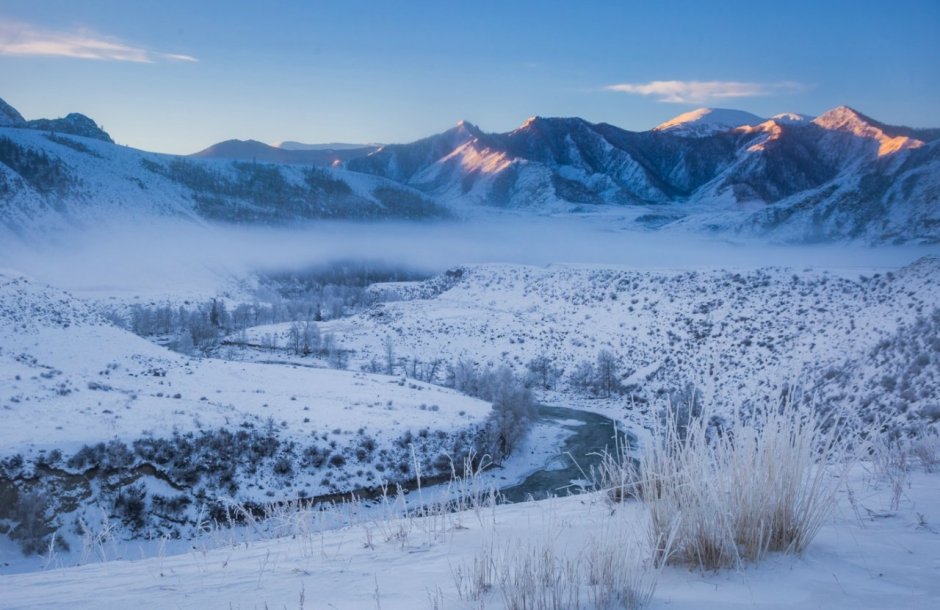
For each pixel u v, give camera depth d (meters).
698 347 82.56
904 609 2.92
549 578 3.55
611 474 5.77
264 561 5.06
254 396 53.50
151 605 4.00
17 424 35.84
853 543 4.02
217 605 3.85
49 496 30.97
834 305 76.94
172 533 32.12
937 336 49.22
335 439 44.03
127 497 32.59
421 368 93.81
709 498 3.90
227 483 36.50
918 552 3.76
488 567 3.80
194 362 65.25
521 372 91.69
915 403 39.06
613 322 101.69
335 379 64.44
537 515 5.71
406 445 46.00
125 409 41.31
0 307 62.28
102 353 60.66
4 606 4.29
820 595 3.16
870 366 52.59
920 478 6.03
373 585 3.97
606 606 3.16
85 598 4.33
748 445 4.09
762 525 3.74
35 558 28.06
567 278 127.62
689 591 3.35
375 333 112.44
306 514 6.85
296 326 111.06
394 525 5.89
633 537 4.35
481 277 142.88
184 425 38.78
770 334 75.69
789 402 4.28
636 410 68.44
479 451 48.59
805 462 4.08
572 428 60.25
